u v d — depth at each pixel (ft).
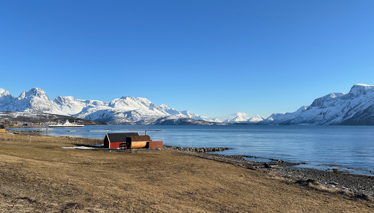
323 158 244.83
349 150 316.19
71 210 51.88
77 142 303.68
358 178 148.36
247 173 138.51
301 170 173.06
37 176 80.69
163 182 99.30
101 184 82.79
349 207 83.87
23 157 121.80
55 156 140.46
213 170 138.92
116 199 67.31
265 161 221.46
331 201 90.17
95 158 151.64
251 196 90.02
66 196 63.05
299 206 81.87
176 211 63.62
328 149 328.49
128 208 60.80
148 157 177.06
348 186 125.80
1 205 48.52
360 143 421.59
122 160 153.28
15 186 65.67
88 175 96.07
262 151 305.73
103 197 67.31
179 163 157.17
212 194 87.66
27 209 48.93
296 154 276.00
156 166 139.13
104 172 107.96
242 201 82.23
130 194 74.90
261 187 106.11
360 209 82.23
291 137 599.16
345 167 193.98
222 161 190.60
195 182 104.63
